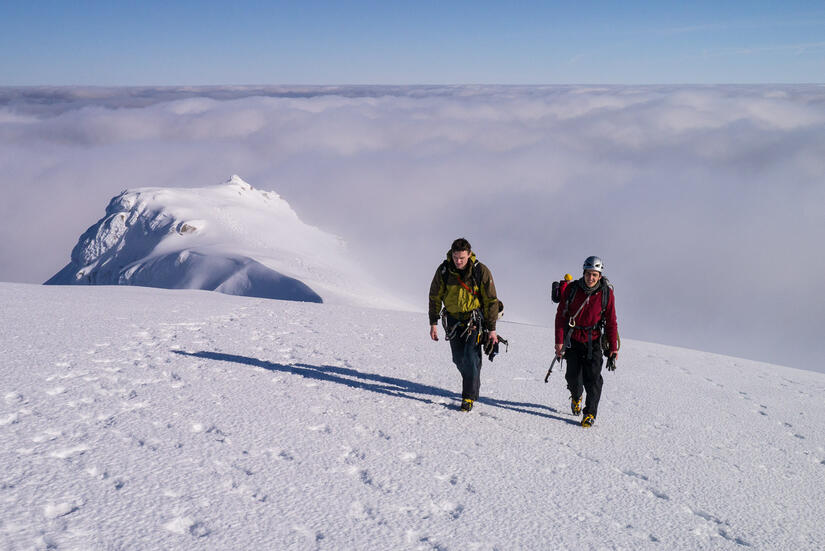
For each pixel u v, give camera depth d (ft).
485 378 22.27
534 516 11.14
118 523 9.39
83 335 23.09
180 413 14.96
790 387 26.58
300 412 15.88
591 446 15.60
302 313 34.96
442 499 11.48
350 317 35.09
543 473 13.30
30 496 9.93
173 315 29.84
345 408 16.65
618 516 11.53
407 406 17.47
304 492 11.15
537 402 19.49
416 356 24.88
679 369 28.30
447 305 17.62
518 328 38.32
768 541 11.14
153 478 11.09
